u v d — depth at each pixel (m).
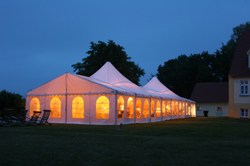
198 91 41.34
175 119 24.45
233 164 5.29
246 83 24.58
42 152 5.96
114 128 12.81
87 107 15.94
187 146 7.36
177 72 55.97
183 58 62.72
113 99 15.25
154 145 7.43
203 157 5.89
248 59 25.66
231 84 25.55
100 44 38.31
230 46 49.25
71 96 16.53
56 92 16.97
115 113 15.14
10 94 20.44
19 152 5.88
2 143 7.12
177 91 57.19
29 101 17.73
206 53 56.88
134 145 7.33
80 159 5.46
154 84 28.70
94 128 12.61
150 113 19.14
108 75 19.89
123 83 19.69
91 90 15.91
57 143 7.29
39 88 17.56
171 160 5.56
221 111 38.50
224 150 6.79
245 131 12.18
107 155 5.90
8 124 13.88
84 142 7.59
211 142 8.25
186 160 5.58
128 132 11.01
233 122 19.83
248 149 6.98
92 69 36.28
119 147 6.91
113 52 37.97
